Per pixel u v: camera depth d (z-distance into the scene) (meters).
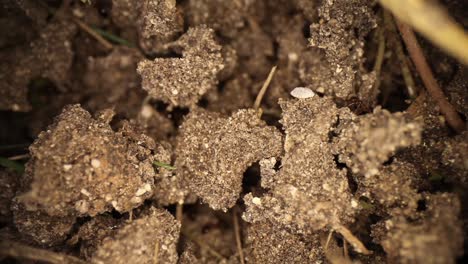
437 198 0.08
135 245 0.08
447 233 0.08
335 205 0.08
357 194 0.08
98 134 0.08
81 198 0.08
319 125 0.08
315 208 0.08
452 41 0.08
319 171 0.08
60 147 0.08
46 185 0.08
